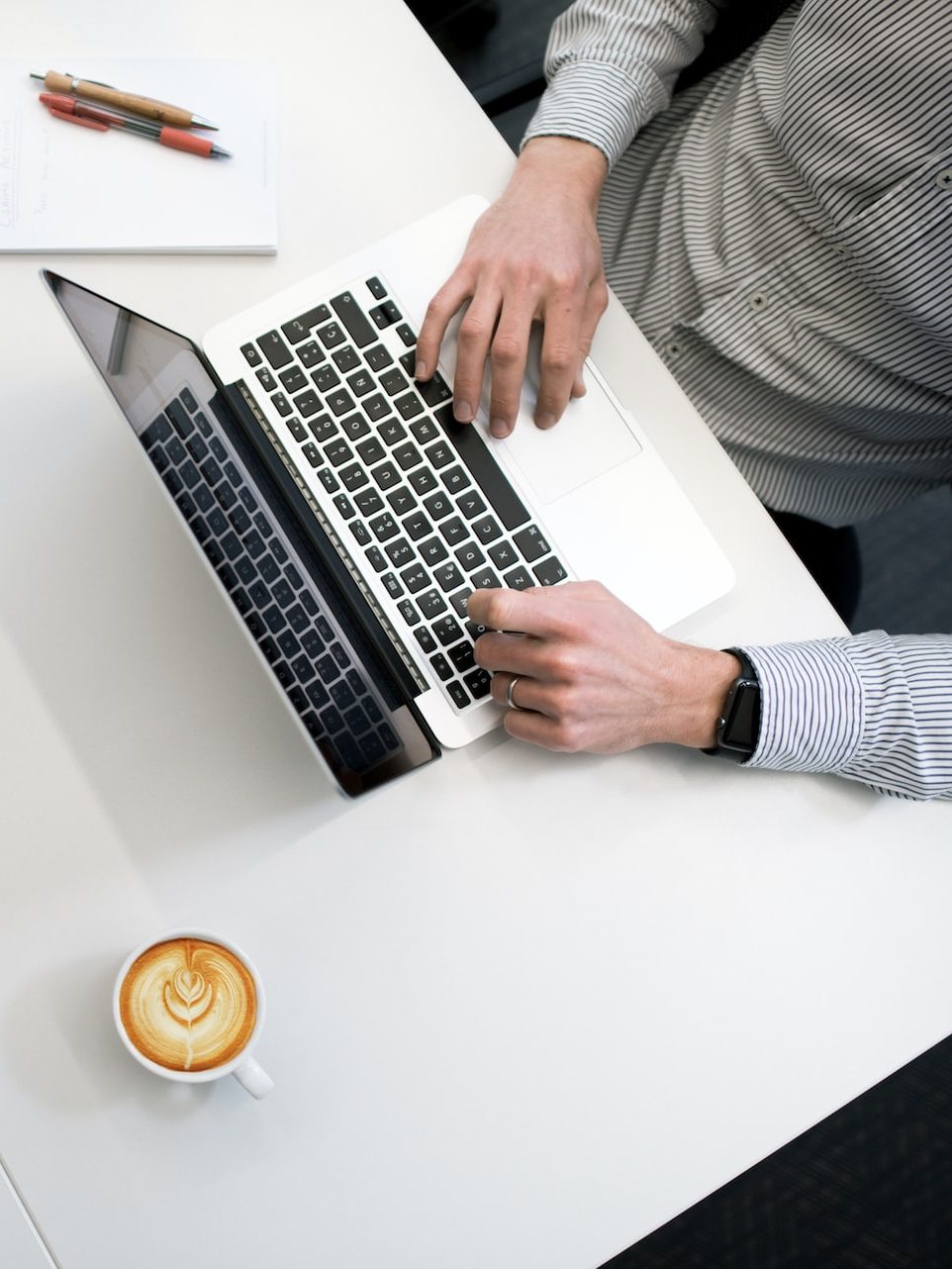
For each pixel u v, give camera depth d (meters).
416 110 0.75
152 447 0.58
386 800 0.64
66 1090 0.59
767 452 0.86
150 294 0.69
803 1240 1.29
